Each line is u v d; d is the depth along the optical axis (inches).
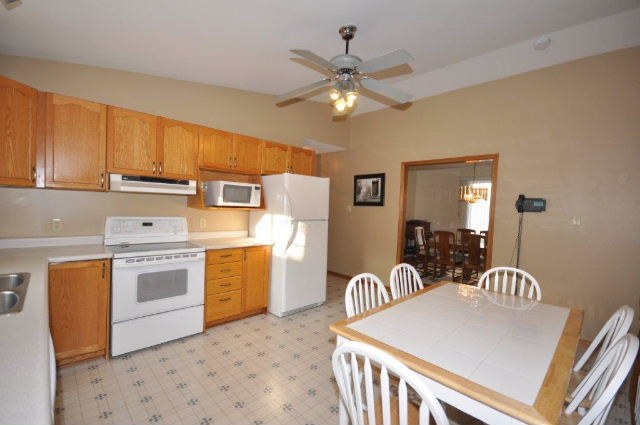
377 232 178.1
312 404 76.0
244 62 108.7
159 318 98.7
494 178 129.6
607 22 96.4
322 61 72.8
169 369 88.1
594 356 100.8
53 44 87.2
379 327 57.0
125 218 107.1
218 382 83.2
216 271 113.4
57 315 81.2
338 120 184.5
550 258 115.4
